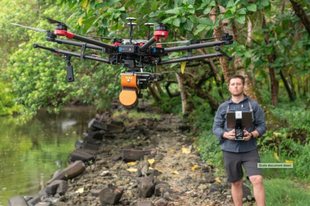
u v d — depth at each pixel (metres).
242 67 9.66
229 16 5.58
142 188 7.49
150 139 13.98
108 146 13.12
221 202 6.97
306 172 7.73
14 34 14.80
